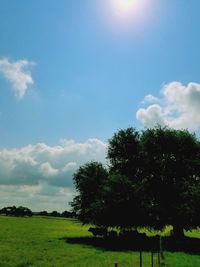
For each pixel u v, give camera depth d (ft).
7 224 359.87
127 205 215.31
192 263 133.69
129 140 244.01
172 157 235.81
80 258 141.49
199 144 236.84
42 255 146.51
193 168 233.35
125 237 222.89
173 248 192.24
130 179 231.50
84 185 254.68
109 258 142.82
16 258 135.74
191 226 217.15
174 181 229.86
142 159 239.91
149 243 213.46
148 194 227.81
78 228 363.97
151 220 222.48
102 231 249.14
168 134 235.20
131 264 125.70
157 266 122.01
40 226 363.35
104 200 220.84
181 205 209.36
